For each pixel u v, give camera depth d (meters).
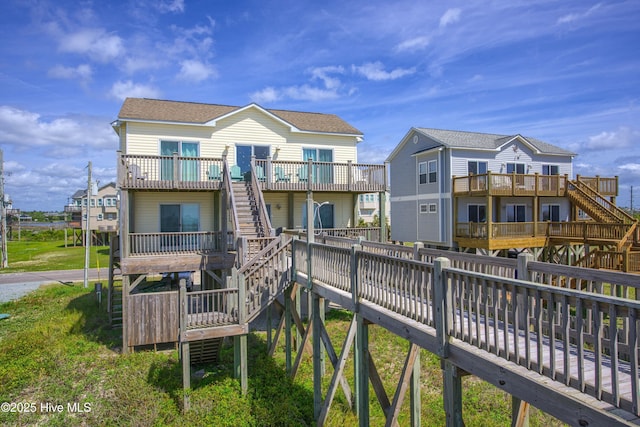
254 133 16.77
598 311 3.01
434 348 4.58
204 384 9.23
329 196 17.95
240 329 8.80
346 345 6.90
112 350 11.56
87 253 20.73
